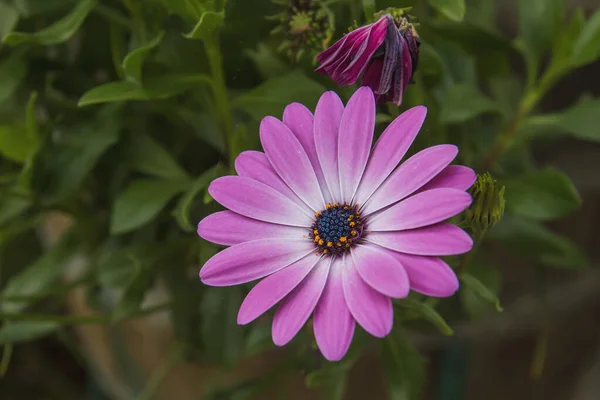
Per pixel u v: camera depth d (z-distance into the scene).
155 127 0.47
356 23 0.37
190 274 0.46
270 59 0.42
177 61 0.42
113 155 0.45
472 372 0.52
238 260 0.36
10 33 0.40
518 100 0.50
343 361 0.41
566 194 0.43
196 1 0.40
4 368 0.46
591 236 0.53
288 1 0.40
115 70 0.46
